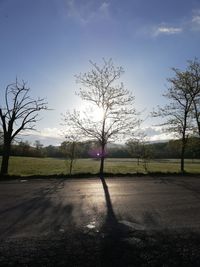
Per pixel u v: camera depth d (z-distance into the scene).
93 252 6.57
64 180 20.03
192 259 6.23
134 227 8.56
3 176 21.16
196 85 28.36
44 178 21.30
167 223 9.02
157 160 54.62
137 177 22.42
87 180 20.02
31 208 11.01
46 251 6.61
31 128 25.22
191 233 8.00
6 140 24.36
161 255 6.43
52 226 8.63
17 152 64.31
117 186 16.98
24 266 5.84
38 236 7.68
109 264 5.96
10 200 12.57
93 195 13.87
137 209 10.94
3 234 7.87
